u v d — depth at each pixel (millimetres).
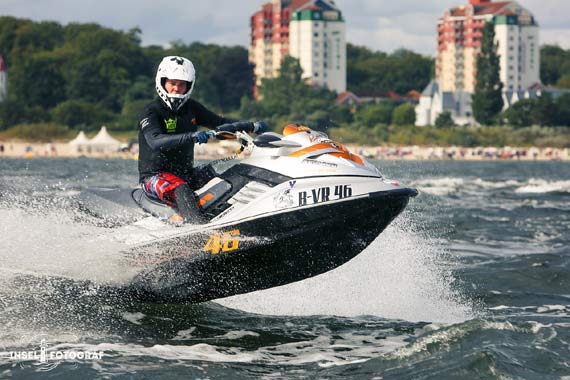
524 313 27969
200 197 25203
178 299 25328
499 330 23203
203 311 27031
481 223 53188
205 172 25844
